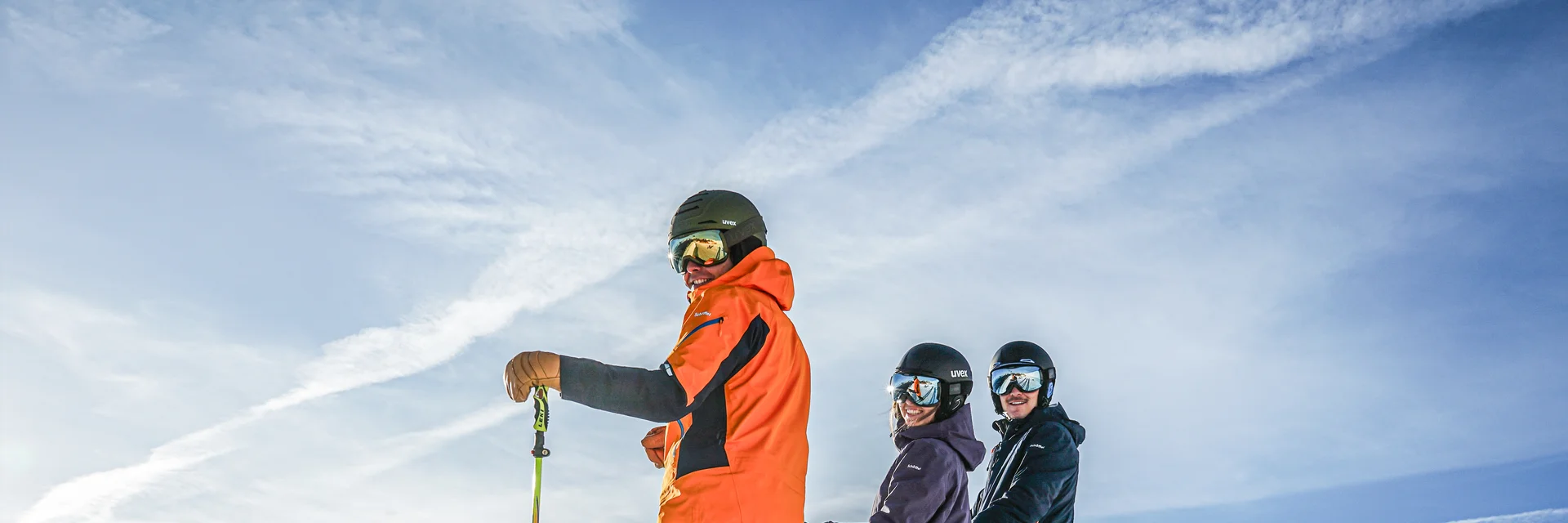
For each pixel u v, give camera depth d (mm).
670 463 3568
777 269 3828
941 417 5953
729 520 3398
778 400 3590
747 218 3967
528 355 3312
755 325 3562
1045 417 6262
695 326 3486
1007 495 5891
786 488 3531
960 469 5758
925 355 6000
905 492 5539
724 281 3779
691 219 3939
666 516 3447
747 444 3488
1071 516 6039
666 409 3328
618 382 3309
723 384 3543
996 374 6430
